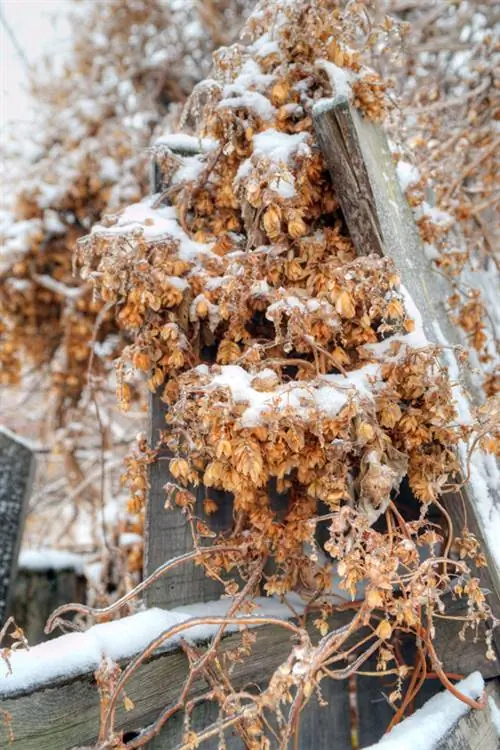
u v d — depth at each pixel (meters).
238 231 1.15
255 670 1.03
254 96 1.10
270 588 1.02
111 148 2.02
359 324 1.04
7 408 2.59
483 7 2.04
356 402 0.95
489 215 1.74
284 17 1.13
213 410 0.94
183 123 1.21
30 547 2.76
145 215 1.12
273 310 1.00
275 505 1.12
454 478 1.03
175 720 0.98
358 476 0.99
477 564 0.99
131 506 1.08
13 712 0.86
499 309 1.49
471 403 1.18
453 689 0.96
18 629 0.89
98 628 0.97
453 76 1.96
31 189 1.90
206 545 1.09
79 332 1.87
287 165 1.04
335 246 1.09
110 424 2.20
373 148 1.13
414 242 1.21
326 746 1.09
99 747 0.87
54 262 1.95
